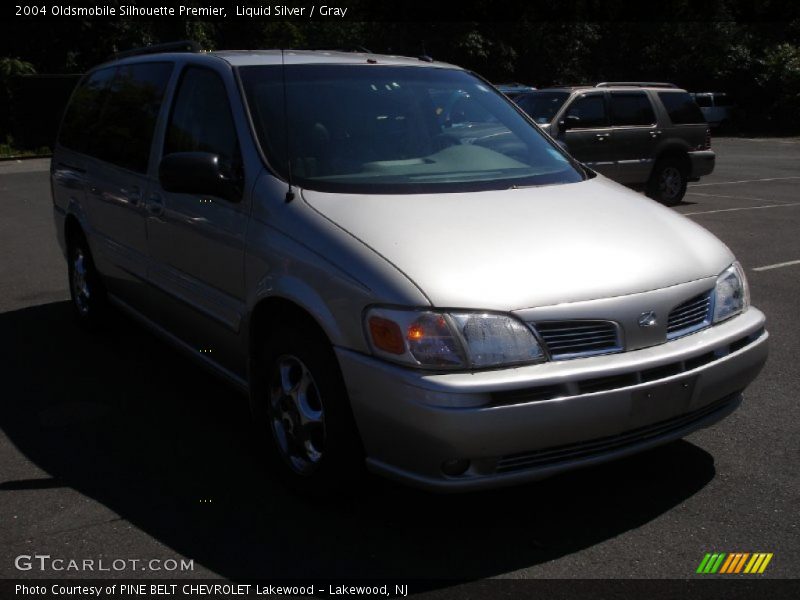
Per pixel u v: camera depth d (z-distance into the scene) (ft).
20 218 40.55
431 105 15.02
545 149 15.43
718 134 118.01
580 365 10.39
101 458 13.70
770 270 27.66
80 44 89.15
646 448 11.18
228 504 12.17
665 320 11.13
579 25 114.52
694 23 124.06
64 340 20.07
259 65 14.74
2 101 80.23
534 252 11.20
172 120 15.74
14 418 15.35
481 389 9.93
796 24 130.00
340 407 11.05
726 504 12.01
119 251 17.43
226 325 13.50
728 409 12.21
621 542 11.07
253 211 12.73
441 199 12.49
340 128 13.84
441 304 10.25
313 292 11.22
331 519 11.72
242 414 15.56
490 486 10.37
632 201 13.61
